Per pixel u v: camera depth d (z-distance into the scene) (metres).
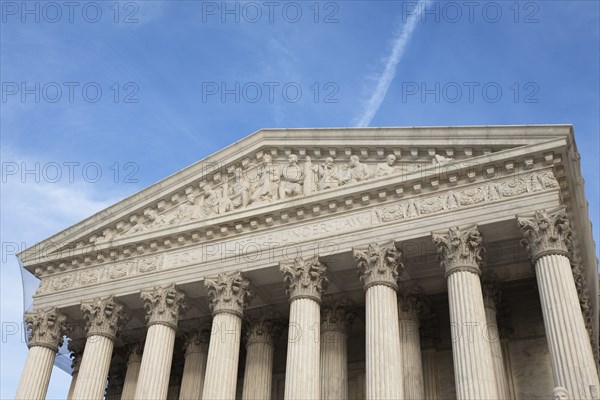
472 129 40.31
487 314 41.34
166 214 49.34
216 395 40.47
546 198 37.09
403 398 36.53
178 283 45.41
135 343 52.47
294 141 46.25
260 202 45.34
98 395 44.69
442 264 38.84
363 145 43.75
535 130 38.56
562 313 33.94
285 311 48.19
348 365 48.81
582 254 42.81
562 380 32.47
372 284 39.50
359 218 41.94
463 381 34.56
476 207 38.75
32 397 46.38
